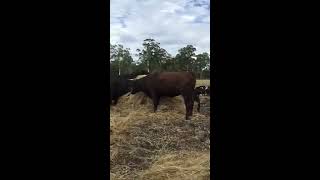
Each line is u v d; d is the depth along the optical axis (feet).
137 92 20.44
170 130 16.87
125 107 19.84
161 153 15.05
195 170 13.48
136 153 14.94
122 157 14.67
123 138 15.90
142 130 16.87
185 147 15.75
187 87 19.26
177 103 20.59
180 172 13.33
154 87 19.70
